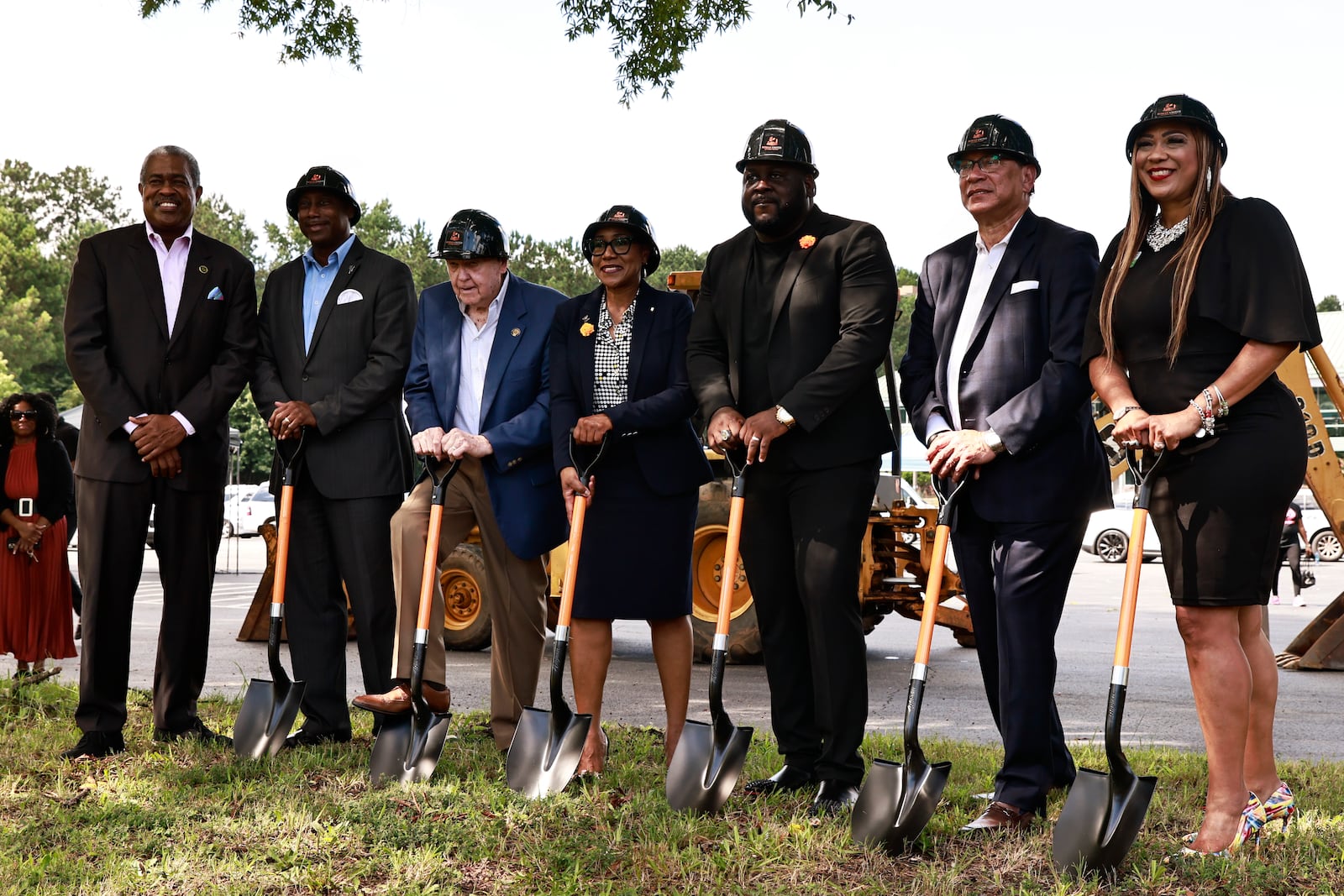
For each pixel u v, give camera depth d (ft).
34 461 21.88
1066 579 11.92
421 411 14.92
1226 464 10.46
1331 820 11.62
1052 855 10.34
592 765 13.69
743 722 19.67
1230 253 10.52
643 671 26.05
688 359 13.51
